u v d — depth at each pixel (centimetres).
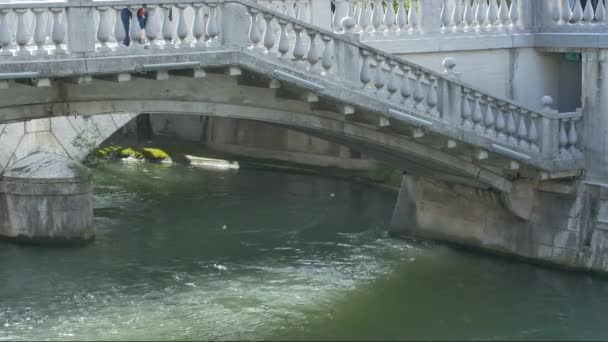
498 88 2681
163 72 2061
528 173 2594
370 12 2483
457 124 2384
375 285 2564
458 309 2384
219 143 4734
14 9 1928
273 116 2312
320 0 2434
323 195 3797
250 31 2125
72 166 3044
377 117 2317
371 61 2333
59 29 1964
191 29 2203
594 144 2545
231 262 2795
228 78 2228
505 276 2614
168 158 4641
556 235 2630
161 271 2708
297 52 2175
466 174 2606
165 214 3441
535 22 2700
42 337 2211
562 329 2261
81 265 2775
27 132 3103
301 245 2973
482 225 2809
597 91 2527
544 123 2512
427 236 2973
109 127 3334
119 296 2488
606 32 2536
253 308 2392
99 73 1994
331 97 2198
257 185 4028
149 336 2214
